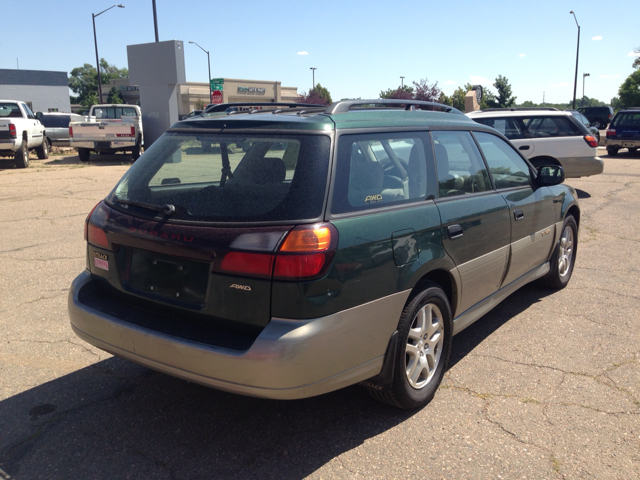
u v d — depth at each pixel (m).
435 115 3.85
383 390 3.12
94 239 3.26
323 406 3.40
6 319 4.70
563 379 3.71
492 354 4.12
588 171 11.35
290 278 2.55
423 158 3.47
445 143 3.74
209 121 3.22
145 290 3.03
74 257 6.61
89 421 3.22
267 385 2.55
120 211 3.14
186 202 2.90
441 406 3.39
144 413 3.31
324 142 2.86
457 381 3.71
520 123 11.59
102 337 3.07
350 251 2.73
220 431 3.13
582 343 4.30
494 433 3.09
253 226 2.65
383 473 2.75
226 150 3.00
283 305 2.57
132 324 2.93
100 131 19.05
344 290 2.70
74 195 11.55
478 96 23.66
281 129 2.94
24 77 58.44
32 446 2.97
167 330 2.84
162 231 2.86
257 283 2.60
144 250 2.98
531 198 4.58
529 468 2.78
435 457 2.88
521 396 3.50
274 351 2.52
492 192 4.08
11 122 16.47
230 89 52.03
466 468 2.79
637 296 5.39
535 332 4.54
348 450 2.95
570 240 5.68
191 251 2.74
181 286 2.87
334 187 2.79
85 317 3.13
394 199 3.14
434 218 3.31
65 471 2.76
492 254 3.95
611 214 9.65
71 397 3.48
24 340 4.29
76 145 19.03
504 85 53.34
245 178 2.86
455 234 3.46
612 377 3.74
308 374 2.60
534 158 11.48
